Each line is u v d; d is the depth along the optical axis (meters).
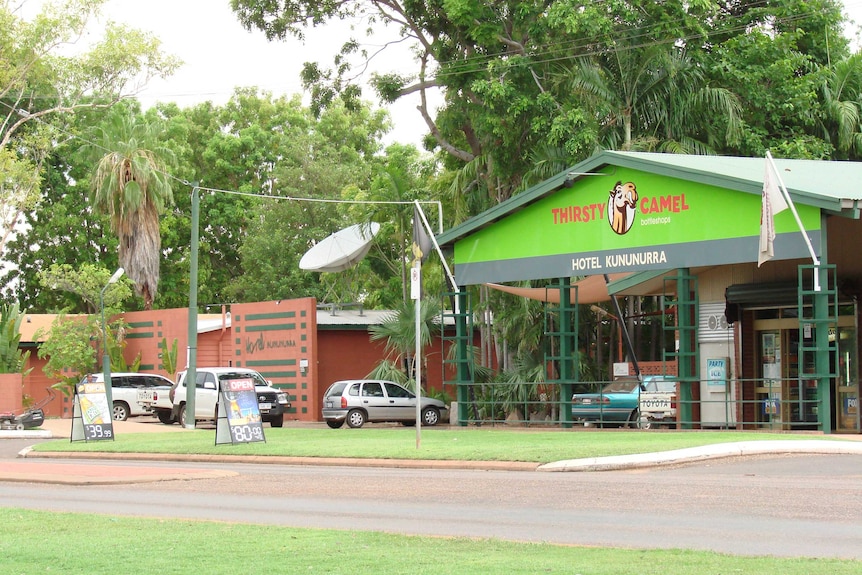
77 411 29.47
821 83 40.59
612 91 37.81
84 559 10.41
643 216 28.83
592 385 35.59
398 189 42.34
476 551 10.72
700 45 39.19
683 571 9.27
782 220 25.89
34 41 45.00
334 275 60.44
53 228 62.97
